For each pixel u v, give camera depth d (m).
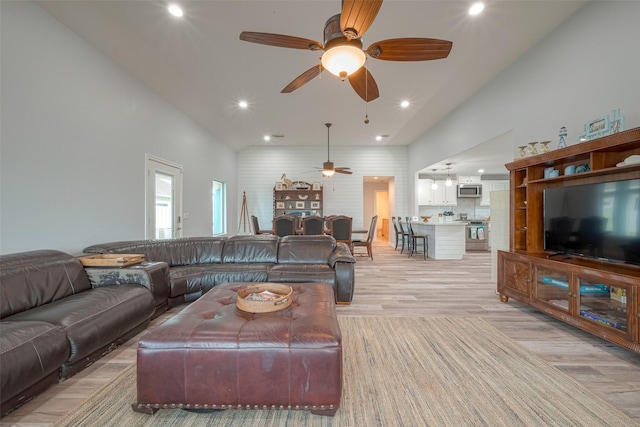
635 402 1.55
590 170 2.33
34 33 2.42
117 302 2.14
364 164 8.25
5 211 2.21
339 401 1.45
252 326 1.56
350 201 8.21
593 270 2.19
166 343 1.46
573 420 1.42
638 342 1.87
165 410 1.52
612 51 2.41
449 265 5.67
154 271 2.65
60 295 2.16
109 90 3.29
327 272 3.20
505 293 3.24
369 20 1.71
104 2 2.44
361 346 2.22
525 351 2.13
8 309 1.79
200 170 5.73
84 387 1.70
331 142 7.80
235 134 6.68
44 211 2.52
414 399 1.59
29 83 2.38
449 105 5.15
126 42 3.02
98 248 2.91
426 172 8.08
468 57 3.48
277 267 3.36
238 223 8.05
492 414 1.47
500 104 3.89
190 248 3.71
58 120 2.65
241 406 1.45
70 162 2.78
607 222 2.23
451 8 2.60
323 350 1.44
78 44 2.86
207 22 2.74
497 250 3.63
